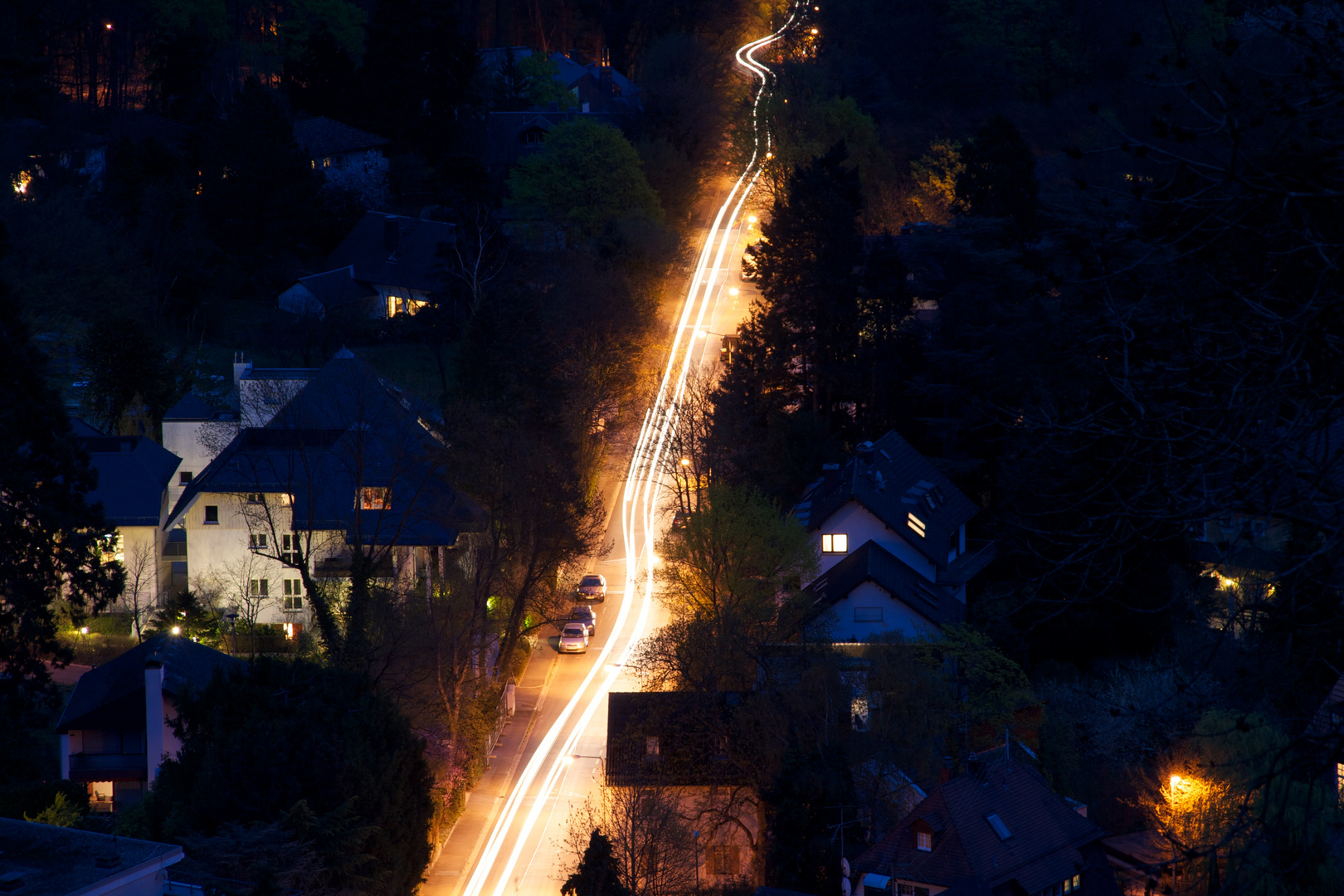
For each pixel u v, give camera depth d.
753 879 47.22
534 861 49.00
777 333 83.81
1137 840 46.03
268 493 66.19
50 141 115.00
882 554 62.56
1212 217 10.44
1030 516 13.16
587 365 88.06
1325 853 23.53
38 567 46.88
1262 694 12.30
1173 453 10.52
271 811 37.66
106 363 87.62
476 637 61.56
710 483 74.88
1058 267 48.62
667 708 50.69
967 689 51.38
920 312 91.81
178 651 53.75
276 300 120.88
